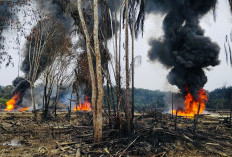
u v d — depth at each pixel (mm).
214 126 14031
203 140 9227
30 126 13555
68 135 10406
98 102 8242
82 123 13523
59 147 8094
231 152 7754
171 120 17266
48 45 21266
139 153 7246
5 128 12375
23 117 19359
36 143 8977
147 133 9258
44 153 7406
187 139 8844
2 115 20281
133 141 8055
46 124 14461
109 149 7633
